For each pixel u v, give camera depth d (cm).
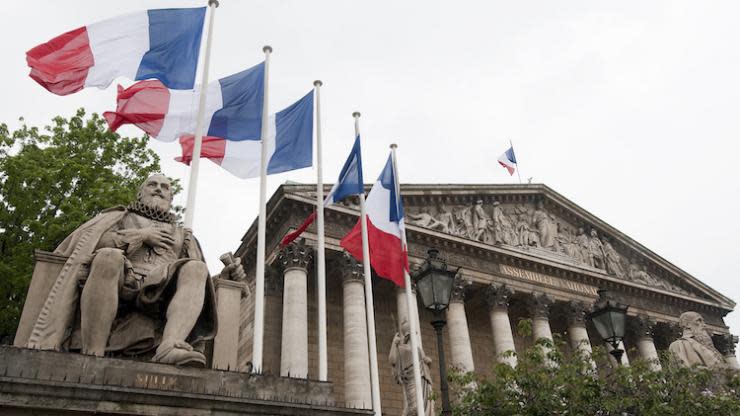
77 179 3098
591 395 2031
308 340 4581
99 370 757
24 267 2703
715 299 7012
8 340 2700
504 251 5378
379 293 5156
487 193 5662
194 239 1133
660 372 2033
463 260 5188
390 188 2380
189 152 1859
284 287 4244
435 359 5078
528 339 5734
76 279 913
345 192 2245
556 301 5581
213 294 980
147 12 1722
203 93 1684
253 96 1939
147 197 1145
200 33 1784
